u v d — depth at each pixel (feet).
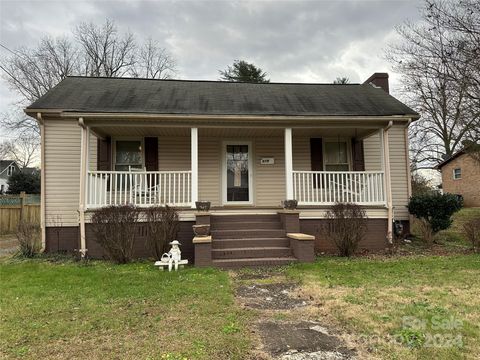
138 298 14.69
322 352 9.39
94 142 31.27
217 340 10.15
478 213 52.85
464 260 22.84
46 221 29.43
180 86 36.27
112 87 33.83
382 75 40.78
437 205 29.40
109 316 12.42
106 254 25.14
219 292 15.46
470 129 39.86
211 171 33.81
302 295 15.23
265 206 31.91
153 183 31.73
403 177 33.86
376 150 34.63
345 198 30.86
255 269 21.09
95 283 17.46
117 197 29.58
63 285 17.13
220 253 22.97
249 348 9.62
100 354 9.34
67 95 30.53
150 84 36.17
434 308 12.86
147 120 26.63
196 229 23.20
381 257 24.90
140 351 9.48
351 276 18.49
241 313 12.68
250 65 89.56
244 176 34.35
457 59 39.68
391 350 9.45
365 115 27.99
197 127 27.50
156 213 24.49
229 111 28.04
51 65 85.81
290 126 28.43
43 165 29.50
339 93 36.32
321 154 34.32
